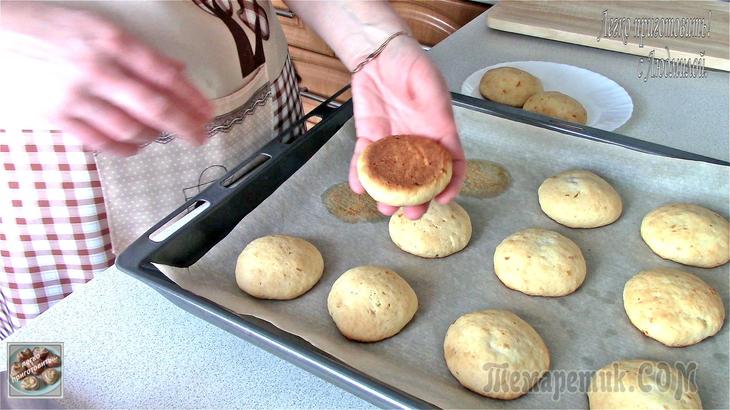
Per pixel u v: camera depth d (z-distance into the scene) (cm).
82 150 111
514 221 125
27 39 53
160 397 86
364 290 104
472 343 96
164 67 56
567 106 141
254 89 124
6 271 127
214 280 107
